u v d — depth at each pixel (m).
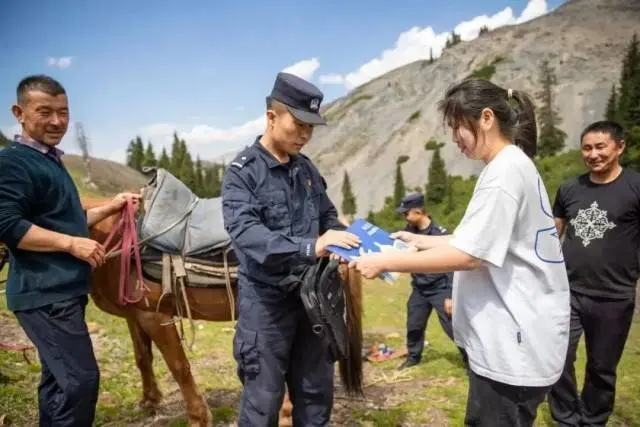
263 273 2.09
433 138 88.25
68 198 2.34
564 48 96.38
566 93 79.44
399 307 7.70
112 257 2.83
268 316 2.16
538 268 1.68
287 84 1.97
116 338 4.75
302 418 2.36
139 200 2.90
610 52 90.81
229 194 2.03
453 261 1.63
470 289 1.78
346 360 2.94
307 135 2.06
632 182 2.72
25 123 2.25
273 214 2.08
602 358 2.82
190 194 3.01
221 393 3.64
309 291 1.94
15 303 2.25
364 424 3.16
